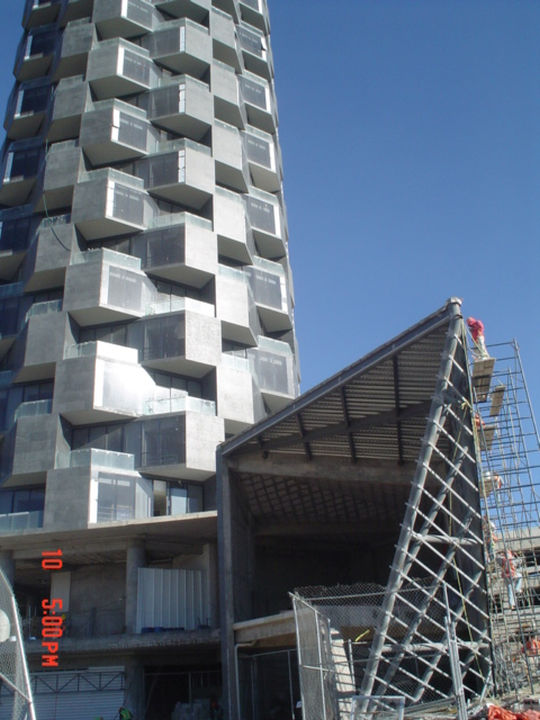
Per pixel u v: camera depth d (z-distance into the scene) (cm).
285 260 5116
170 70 5031
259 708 2698
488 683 1834
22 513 3375
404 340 2034
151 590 3161
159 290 4244
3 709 2109
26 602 3978
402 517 3112
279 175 5528
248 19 6103
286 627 2281
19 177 4644
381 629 1812
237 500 2802
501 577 2064
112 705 3003
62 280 4134
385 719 1434
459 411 2012
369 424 2438
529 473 2211
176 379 4031
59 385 3672
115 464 3559
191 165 4475
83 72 4928
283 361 4519
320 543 3419
